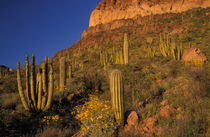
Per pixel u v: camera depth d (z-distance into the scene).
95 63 23.81
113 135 4.44
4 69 19.16
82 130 4.81
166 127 4.16
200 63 10.12
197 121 4.12
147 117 5.04
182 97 5.60
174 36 28.64
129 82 9.26
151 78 9.61
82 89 8.92
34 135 4.64
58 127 5.10
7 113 5.04
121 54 16.12
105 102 6.27
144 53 21.95
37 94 6.45
